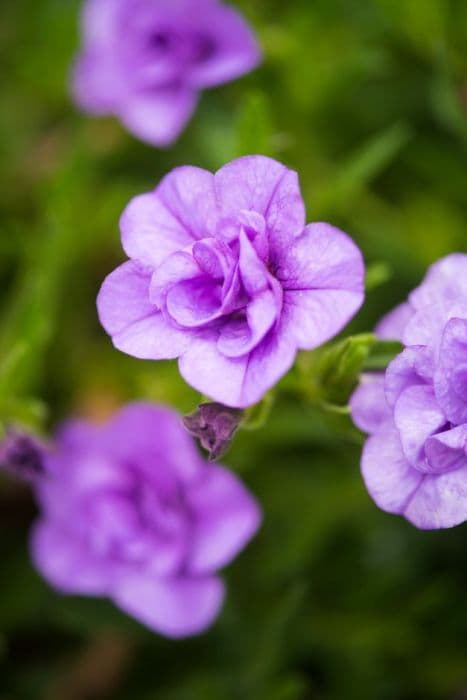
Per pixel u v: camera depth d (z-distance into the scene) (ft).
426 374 0.69
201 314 0.70
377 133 1.00
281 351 0.68
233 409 0.71
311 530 0.91
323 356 0.76
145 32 0.95
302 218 0.70
